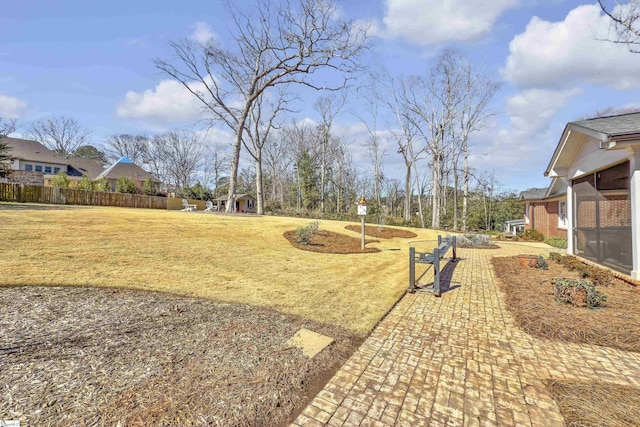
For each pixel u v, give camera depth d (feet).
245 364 8.71
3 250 17.25
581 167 23.40
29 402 6.49
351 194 133.28
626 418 6.62
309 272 20.86
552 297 15.35
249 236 32.89
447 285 19.30
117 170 113.60
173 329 10.68
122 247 21.15
